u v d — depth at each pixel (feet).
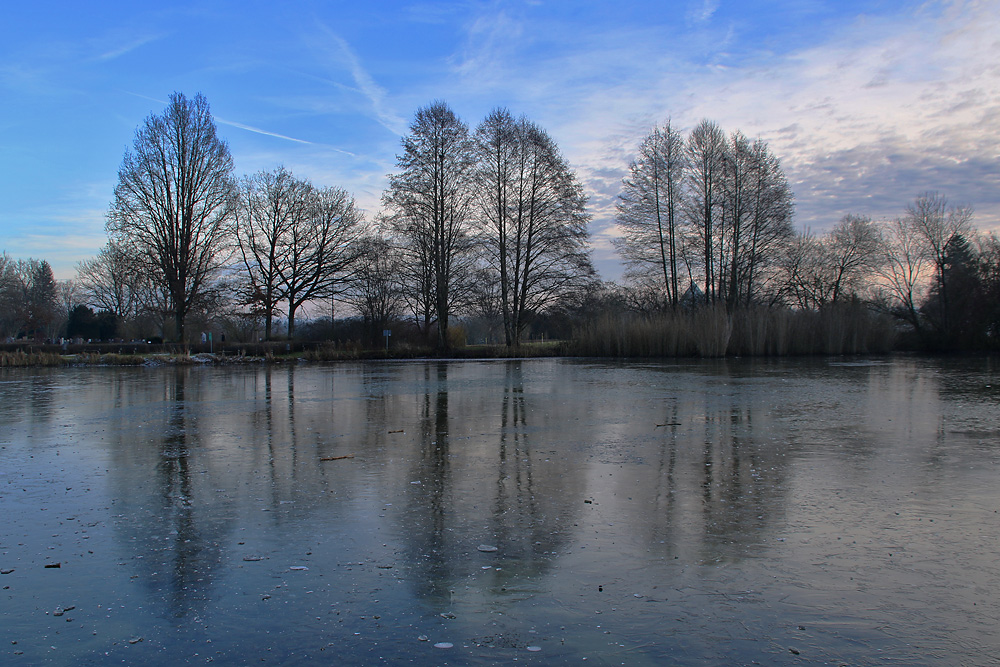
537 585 15.70
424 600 14.89
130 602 14.90
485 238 132.57
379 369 97.25
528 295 135.23
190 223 131.54
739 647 12.68
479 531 19.69
